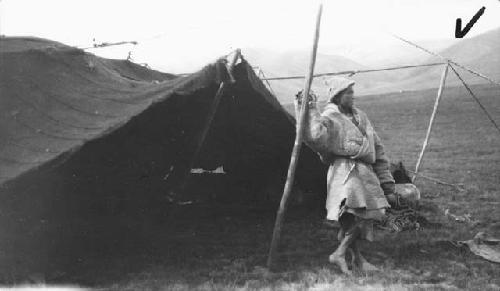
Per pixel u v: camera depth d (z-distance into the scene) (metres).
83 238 7.30
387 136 24.27
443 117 28.25
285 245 7.48
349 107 6.29
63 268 6.11
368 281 5.66
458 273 6.07
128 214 8.62
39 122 6.43
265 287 5.46
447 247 7.27
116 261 6.51
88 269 6.14
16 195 6.02
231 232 8.35
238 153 10.19
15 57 6.99
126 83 7.99
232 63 7.26
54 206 7.10
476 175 14.77
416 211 9.22
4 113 6.46
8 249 6.35
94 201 8.01
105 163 7.14
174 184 8.57
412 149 20.52
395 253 6.95
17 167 5.70
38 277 5.68
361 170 6.05
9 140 6.19
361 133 6.12
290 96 51.97
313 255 6.91
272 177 10.48
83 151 5.89
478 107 30.00
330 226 8.80
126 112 6.40
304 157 9.42
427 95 37.03
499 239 7.55
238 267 6.32
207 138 9.90
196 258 6.77
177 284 5.59
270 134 9.14
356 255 6.25
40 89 6.85
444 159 18.03
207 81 6.97
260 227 8.77
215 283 5.65
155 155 7.98
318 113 6.06
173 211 9.01
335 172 6.05
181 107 7.27
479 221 9.05
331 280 5.73
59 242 6.91
